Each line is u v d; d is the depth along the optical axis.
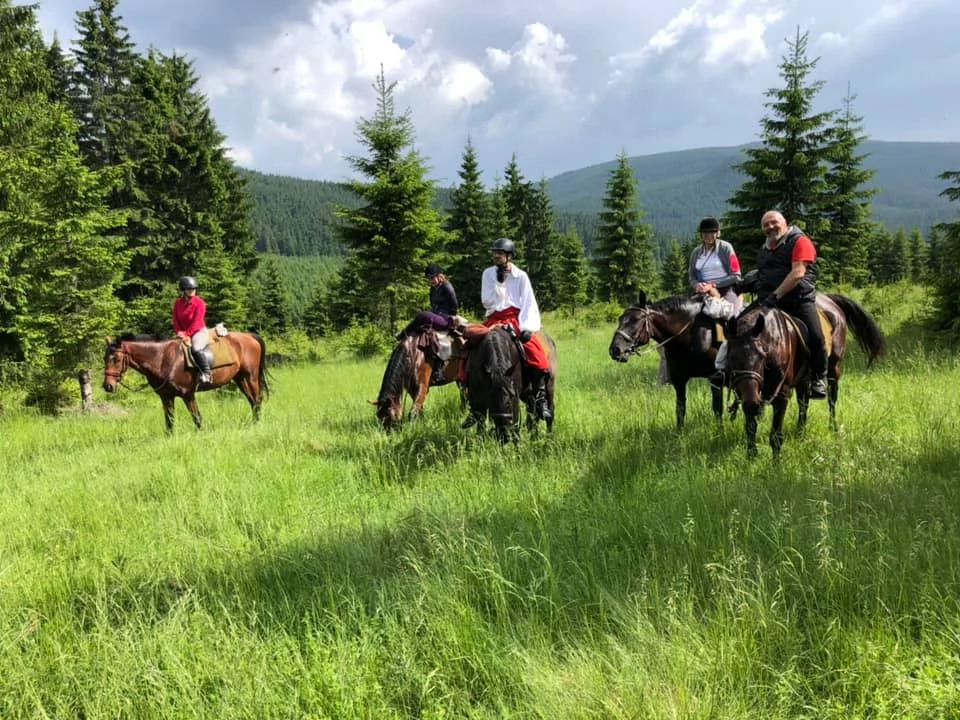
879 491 4.48
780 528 3.82
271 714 2.61
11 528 5.20
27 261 13.80
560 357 17.55
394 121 22.23
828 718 2.39
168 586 3.96
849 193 27.31
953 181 13.41
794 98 18.73
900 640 2.72
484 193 44.19
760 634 2.84
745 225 19.81
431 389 10.67
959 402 6.77
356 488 5.82
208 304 27.08
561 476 5.48
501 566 3.63
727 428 6.59
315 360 25.31
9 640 3.25
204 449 7.70
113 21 28.34
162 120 29.25
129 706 2.71
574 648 2.90
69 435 10.62
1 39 14.69
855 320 7.97
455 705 2.65
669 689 2.50
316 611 3.29
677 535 3.91
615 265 42.81
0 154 13.80
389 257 22.83
